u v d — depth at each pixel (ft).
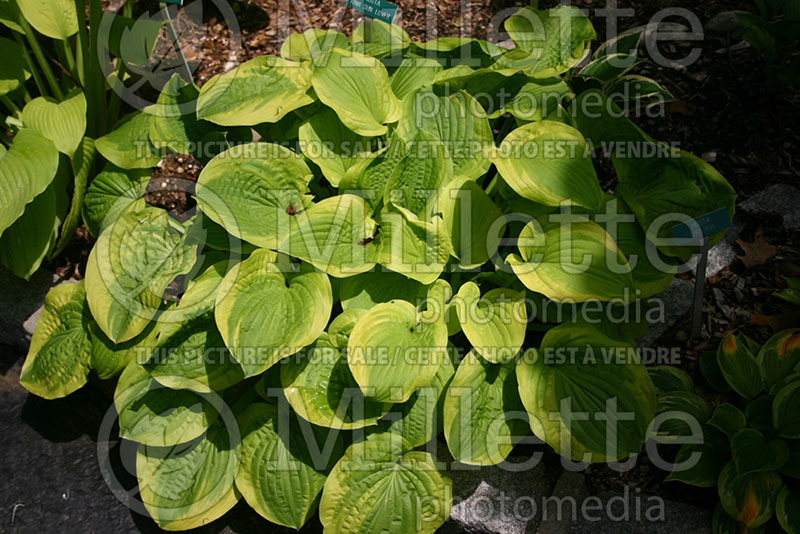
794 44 5.72
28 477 4.84
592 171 4.44
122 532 4.64
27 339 5.16
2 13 5.07
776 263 4.95
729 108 5.51
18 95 5.47
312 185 4.97
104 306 4.47
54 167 4.77
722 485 4.17
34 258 5.01
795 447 4.24
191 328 4.38
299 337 4.10
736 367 4.43
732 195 4.51
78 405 5.11
